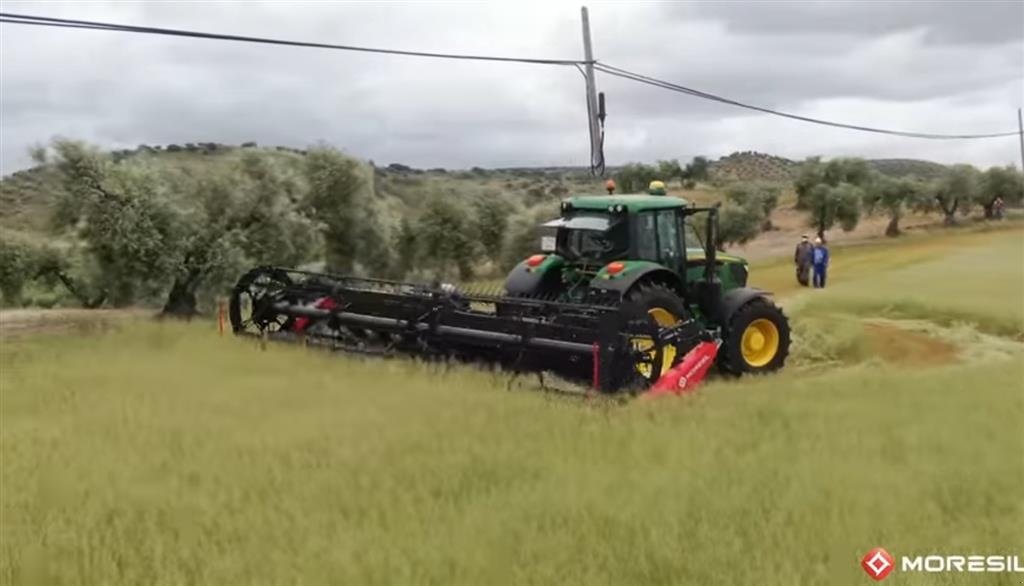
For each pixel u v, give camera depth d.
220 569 5.89
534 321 12.68
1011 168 76.06
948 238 60.66
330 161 30.25
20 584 5.85
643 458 8.30
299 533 6.44
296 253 26.72
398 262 34.94
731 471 7.77
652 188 16.03
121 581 5.82
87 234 23.44
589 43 20.11
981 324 20.48
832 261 44.81
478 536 6.36
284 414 9.89
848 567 5.82
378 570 5.83
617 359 11.91
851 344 17.22
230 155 26.44
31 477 7.67
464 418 9.70
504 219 38.56
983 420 9.38
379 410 10.09
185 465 7.98
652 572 5.83
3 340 16.52
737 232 55.44
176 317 22.19
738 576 5.77
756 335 15.28
